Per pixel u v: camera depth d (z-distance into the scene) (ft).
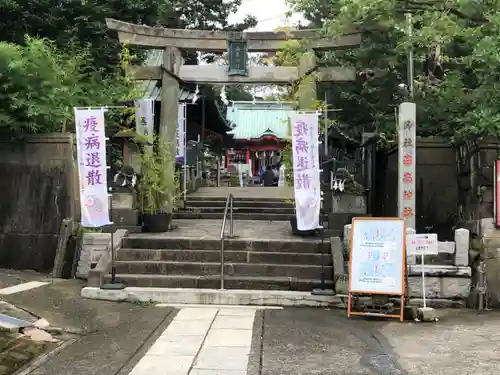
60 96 37.24
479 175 29.14
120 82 45.09
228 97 144.25
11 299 25.91
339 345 19.81
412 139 30.96
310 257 30.53
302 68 39.42
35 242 35.17
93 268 29.35
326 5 45.52
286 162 39.93
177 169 52.21
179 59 40.55
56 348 19.19
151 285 28.40
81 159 31.94
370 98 52.80
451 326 23.12
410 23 32.73
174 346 19.51
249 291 27.14
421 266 27.27
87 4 45.21
